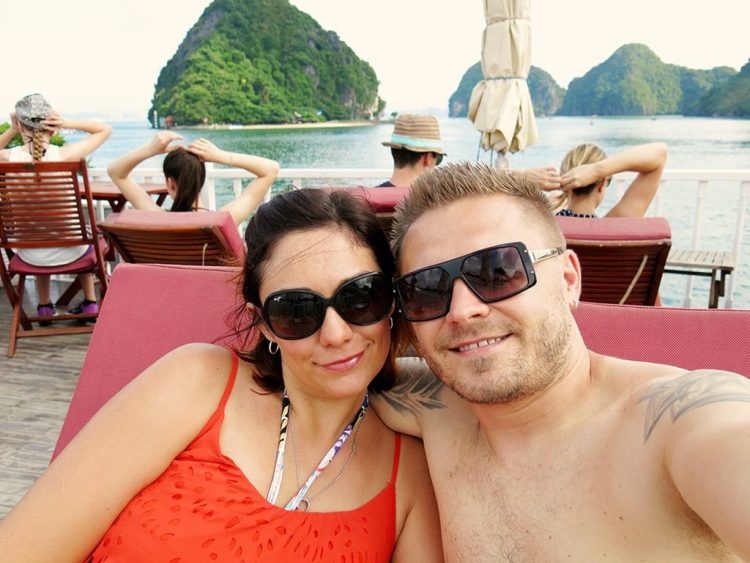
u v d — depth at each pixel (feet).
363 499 4.09
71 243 13.47
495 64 16.79
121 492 3.79
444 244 3.63
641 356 4.84
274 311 3.81
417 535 4.30
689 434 2.63
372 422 4.48
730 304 15.60
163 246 10.00
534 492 3.45
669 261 12.24
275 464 4.05
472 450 3.97
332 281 3.72
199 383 4.10
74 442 3.92
